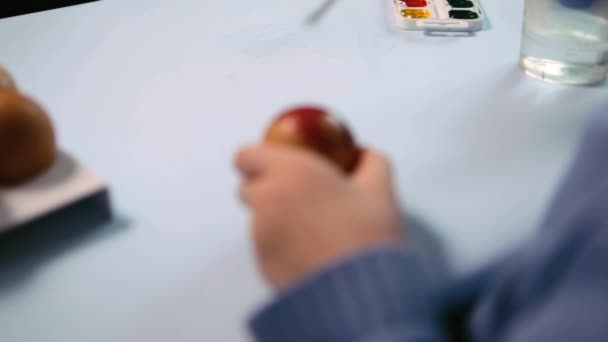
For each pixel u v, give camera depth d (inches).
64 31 28.2
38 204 16.0
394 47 27.7
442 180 19.6
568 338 9.6
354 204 12.4
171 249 16.9
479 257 16.7
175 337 14.5
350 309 10.9
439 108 23.4
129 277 16.0
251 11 30.8
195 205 18.4
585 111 23.1
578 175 11.1
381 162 15.2
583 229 10.1
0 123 15.7
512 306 11.7
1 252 16.3
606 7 23.6
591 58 24.5
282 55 27.0
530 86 24.8
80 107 22.9
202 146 21.1
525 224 17.8
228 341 14.4
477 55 27.2
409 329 10.7
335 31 29.0
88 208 17.9
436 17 29.4
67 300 15.3
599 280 9.7
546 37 24.6
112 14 30.0
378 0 31.9
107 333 14.6
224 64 26.2
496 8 31.6
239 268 16.3
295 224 12.0
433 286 13.9
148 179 19.4
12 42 27.0
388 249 11.6
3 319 14.7
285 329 11.3
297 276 11.9
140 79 24.9
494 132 22.0
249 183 13.3
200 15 30.3
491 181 19.5
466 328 14.6
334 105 23.6
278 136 15.0
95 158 20.3
